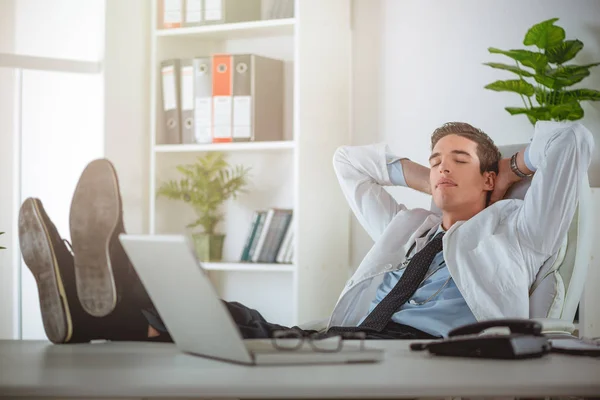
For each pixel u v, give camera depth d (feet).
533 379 3.27
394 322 7.45
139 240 4.00
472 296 7.20
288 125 12.51
